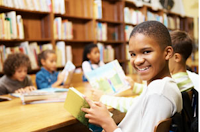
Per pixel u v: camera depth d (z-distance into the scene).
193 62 5.31
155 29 0.80
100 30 3.67
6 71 1.89
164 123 0.72
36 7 2.76
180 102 0.83
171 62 1.14
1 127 0.78
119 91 1.37
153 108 0.76
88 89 1.69
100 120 0.82
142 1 4.73
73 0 3.49
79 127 1.06
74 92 0.86
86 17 3.45
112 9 4.23
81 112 0.88
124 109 1.02
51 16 2.94
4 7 2.43
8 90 1.92
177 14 5.66
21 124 0.81
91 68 2.74
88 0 3.57
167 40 0.82
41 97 1.21
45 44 3.00
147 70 0.81
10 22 2.49
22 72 1.86
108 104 1.06
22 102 1.24
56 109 1.04
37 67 2.78
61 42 3.07
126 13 4.20
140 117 0.81
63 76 2.08
